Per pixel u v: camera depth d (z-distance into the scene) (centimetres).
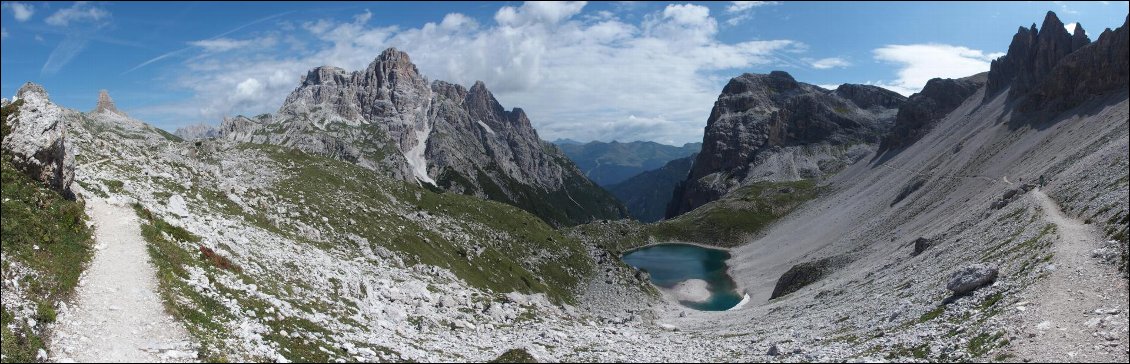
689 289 18800
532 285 13975
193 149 10562
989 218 9562
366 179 16038
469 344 4681
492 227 17450
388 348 3831
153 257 3562
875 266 10581
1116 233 5262
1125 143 9700
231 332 3056
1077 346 3069
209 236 4897
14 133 3669
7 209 3170
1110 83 18125
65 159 4059
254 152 14262
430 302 6575
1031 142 18088
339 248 8231
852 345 4412
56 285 2845
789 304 9588
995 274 4847
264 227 7056
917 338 4031
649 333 7094
